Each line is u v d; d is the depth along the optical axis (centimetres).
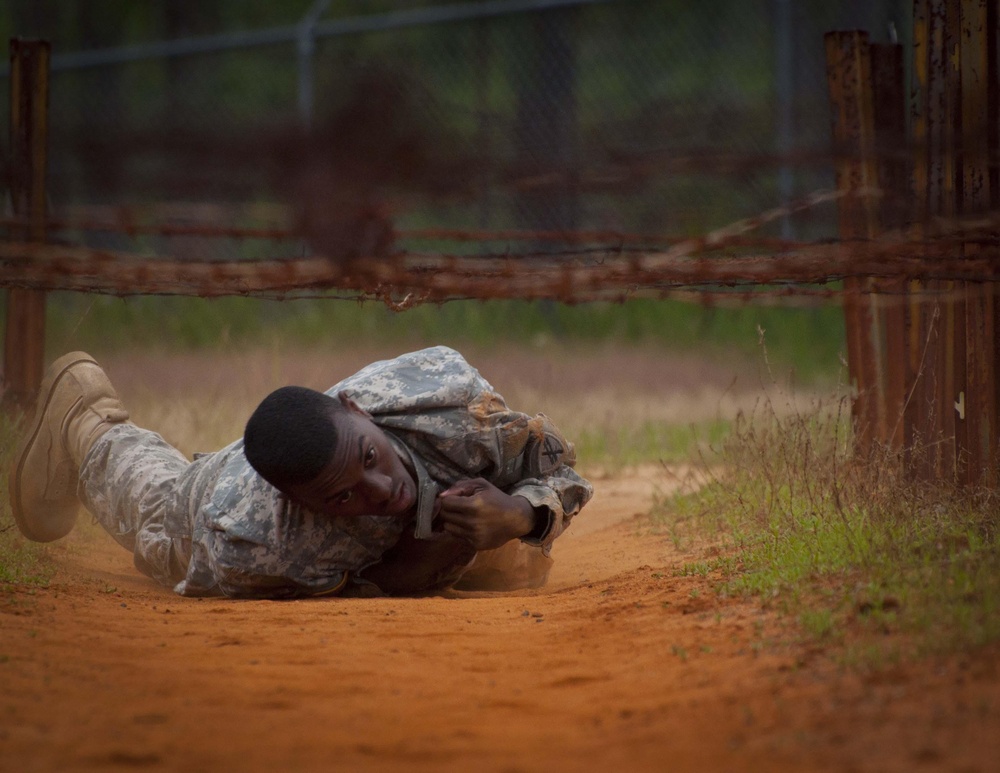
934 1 1606
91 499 1769
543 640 1196
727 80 5534
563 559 1944
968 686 876
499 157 934
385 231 995
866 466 1633
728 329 5316
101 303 5406
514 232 1162
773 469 1878
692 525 1977
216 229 1099
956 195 1551
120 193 965
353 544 1476
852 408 1903
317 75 4962
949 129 1566
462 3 6069
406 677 1050
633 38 5741
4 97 5925
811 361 4928
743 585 1305
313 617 1322
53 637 1172
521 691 1002
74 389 1798
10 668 1045
